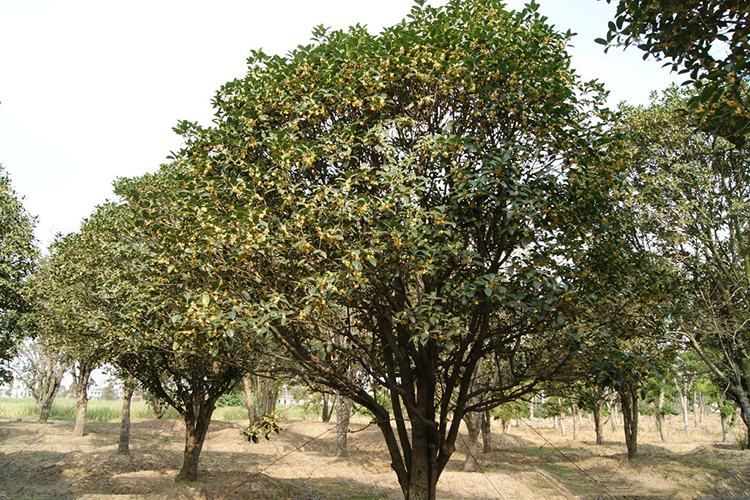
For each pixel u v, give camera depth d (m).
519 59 7.99
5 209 13.40
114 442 21.45
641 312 8.48
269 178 7.23
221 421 32.59
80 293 13.98
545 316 7.18
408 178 6.98
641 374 8.29
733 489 16.62
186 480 14.21
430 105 8.23
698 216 16.86
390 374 8.62
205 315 6.31
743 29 4.12
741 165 16.84
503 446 29.61
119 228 14.14
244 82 8.67
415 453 8.30
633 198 16.33
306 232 7.07
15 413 34.00
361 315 8.58
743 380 18.31
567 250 7.74
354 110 8.24
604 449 27.23
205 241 6.73
